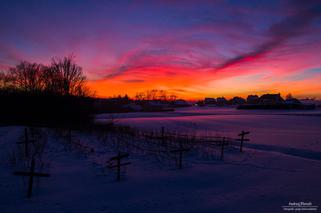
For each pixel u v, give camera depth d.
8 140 13.97
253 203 5.92
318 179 8.04
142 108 105.12
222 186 7.27
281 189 6.98
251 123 37.59
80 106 26.09
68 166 9.12
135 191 6.75
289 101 103.25
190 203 5.92
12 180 7.30
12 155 10.22
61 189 6.80
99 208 5.61
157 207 5.68
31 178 6.26
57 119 25.47
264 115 58.31
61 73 26.30
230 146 15.32
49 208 5.57
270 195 6.48
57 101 26.02
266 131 26.75
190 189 6.97
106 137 15.93
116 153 11.80
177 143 15.49
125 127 23.34
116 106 104.50
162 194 6.54
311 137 21.36
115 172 8.56
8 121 25.66
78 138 15.67
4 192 6.41
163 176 8.27
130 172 8.69
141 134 19.70
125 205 5.79
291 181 7.80
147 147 13.82
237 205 5.80
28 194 6.22
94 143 14.29
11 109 26.06
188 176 8.30
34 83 31.14
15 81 33.22
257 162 10.78
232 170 9.23
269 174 8.68
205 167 9.70
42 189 6.74
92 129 20.67
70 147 12.39
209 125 34.88
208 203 5.92
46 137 14.84
